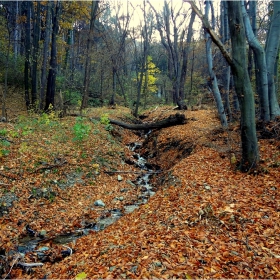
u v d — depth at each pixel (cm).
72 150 946
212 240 391
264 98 791
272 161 631
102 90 2627
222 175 640
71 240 547
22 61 2144
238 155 740
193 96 2378
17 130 1004
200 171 695
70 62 2827
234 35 556
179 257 354
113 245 434
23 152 819
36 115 1302
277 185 532
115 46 2602
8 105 1703
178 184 648
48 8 1413
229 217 444
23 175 721
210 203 500
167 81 3244
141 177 947
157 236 421
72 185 769
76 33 2825
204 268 328
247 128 611
